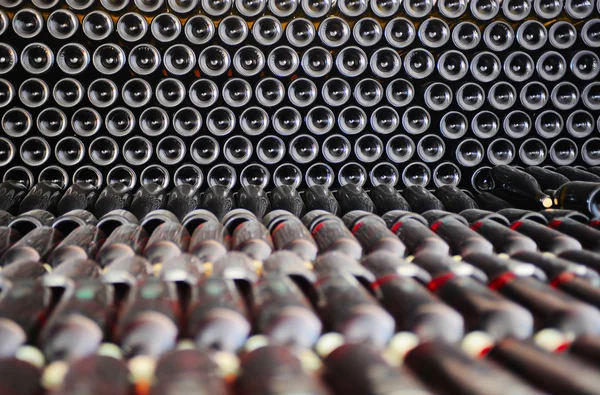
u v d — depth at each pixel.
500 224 1.13
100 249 0.97
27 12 1.46
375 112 1.65
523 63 1.64
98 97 1.56
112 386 0.53
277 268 0.81
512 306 0.68
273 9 1.54
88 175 1.61
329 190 1.57
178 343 0.64
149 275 0.81
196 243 0.98
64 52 1.51
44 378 0.59
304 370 0.57
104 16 1.48
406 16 1.61
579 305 0.69
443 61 1.61
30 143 1.57
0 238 1.03
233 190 1.65
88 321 0.63
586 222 1.22
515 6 1.59
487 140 1.74
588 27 1.60
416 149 1.70
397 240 1.01
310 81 1.60
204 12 1.50
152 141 1.65
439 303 0.69
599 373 0.57
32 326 0.65
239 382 0.57
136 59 1.53
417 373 0.60
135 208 1.37
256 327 0.67
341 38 1.56
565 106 1.66
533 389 0.55
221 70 1.55
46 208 1.38
